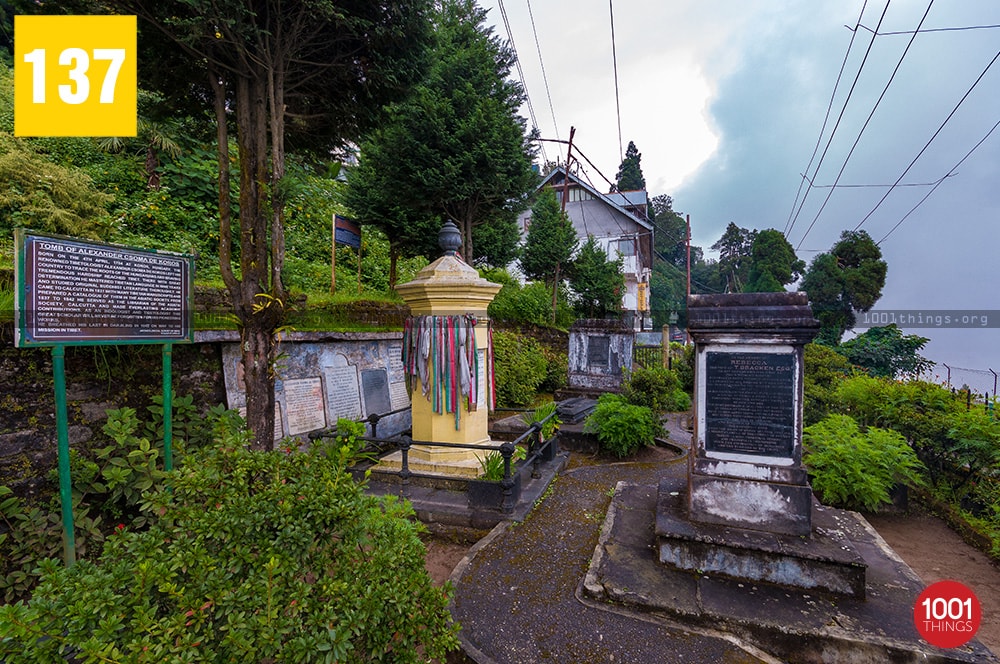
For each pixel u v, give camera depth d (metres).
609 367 12.30
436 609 2.12
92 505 3.63
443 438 5.59
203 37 3.20
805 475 3.58
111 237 7.02
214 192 9.83
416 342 5.64
